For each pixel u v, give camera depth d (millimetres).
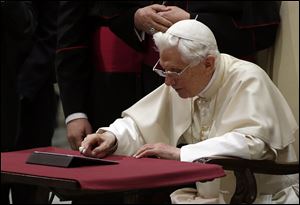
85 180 6941
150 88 11367
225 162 9156
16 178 7762
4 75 13328
